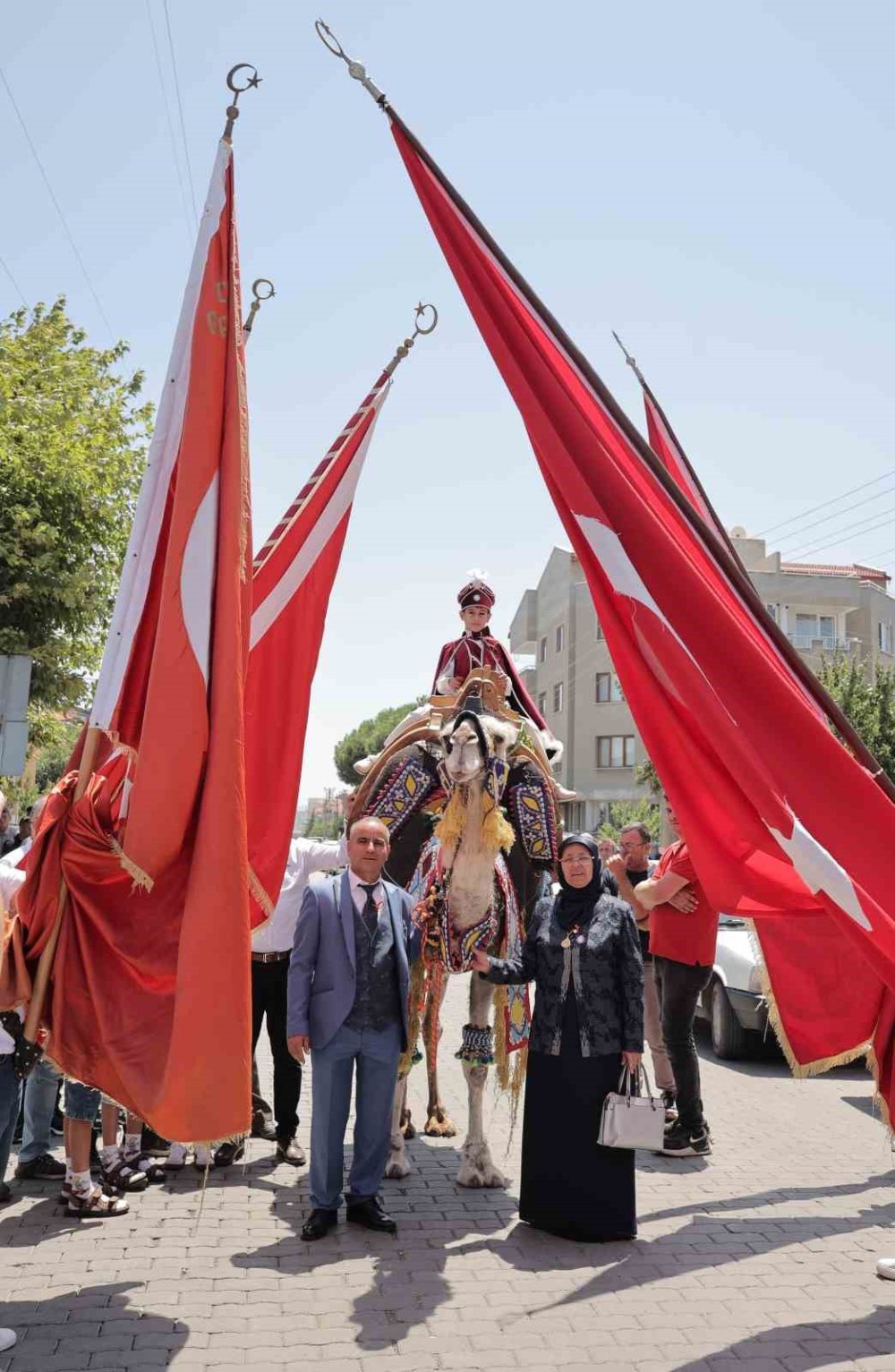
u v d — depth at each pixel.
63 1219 5.82
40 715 19.77
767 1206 6.26
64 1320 4.58
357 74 5.55
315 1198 5.71
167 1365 4.21
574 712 45.09
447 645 8.07
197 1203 6.13
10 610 17.62
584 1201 5.65
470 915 6.28
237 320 5.29
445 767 6.18
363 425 7.38
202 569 5.02
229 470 5.12
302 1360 4.27
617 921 5.95
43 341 19.66
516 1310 4.79
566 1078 5.79
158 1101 4.56
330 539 7.20
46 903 4.89
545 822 6.96
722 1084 9.54
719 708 5.09
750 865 5.52
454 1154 7.26
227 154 5.32
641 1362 4.32
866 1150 7.46
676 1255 5.49
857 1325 4.70
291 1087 7.00
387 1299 4.88
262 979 7.06
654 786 37.03
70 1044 4.79
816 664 39.12
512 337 5.51
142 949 4.86
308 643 6.96
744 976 10.12
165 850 4.80
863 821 5.16
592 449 5.34
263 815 6.48
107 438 19.27
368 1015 5.78
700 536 5.76
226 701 4.89
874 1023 5.88
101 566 19.05
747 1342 4.52
